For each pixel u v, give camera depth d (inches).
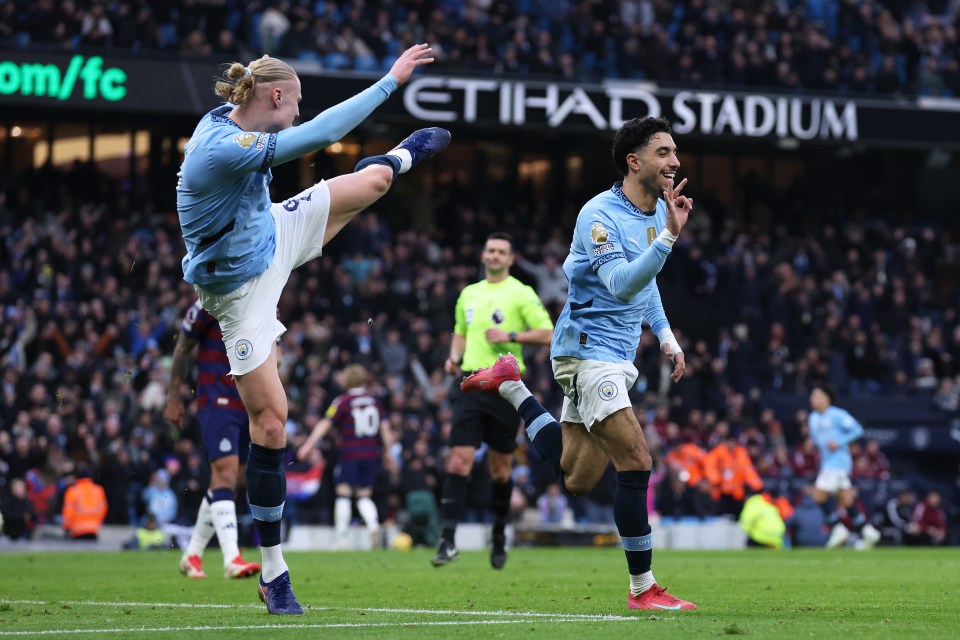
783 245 1609.3
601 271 329.7
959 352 1534.2
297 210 324.2
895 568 636.7
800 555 850.1
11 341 1144.8
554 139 1683.1
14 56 1279.5
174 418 527.2
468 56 1441.9
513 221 1539.1
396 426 1108.5
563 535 1051.3
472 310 569.3
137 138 1551.4
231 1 1412.4
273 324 319.3
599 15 1567.4
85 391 1115.3
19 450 1028.5
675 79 1502.2
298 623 295.4
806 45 1542.8
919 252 1640.0
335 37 1396.4
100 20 1316.4
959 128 1556.3
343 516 911.7
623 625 287.1
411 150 346.6
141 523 1040.8
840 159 1790.1
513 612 332.2
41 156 1521.9
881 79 1542.8
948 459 1503.4
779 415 1374.3
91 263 1294.3
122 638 263.6
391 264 1376.7
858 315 1518.2
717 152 1763.0
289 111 315.6
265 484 319.0
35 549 950.4
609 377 334.6
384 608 350.0
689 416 1279.5
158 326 1212.5
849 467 1026.7
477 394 566.9
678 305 1475.1
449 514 583.2
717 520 1163.3
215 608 352.2
